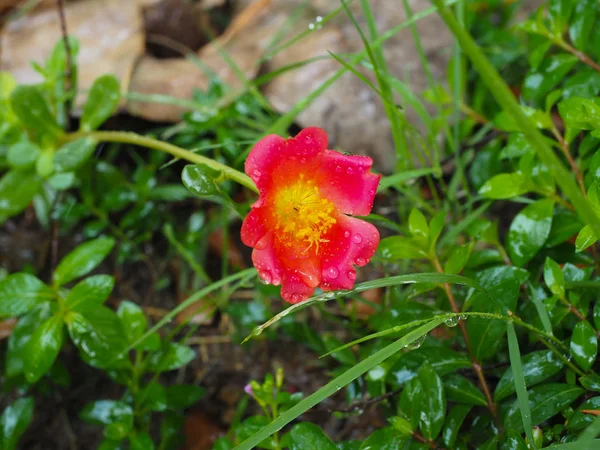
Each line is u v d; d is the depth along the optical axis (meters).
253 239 0.13
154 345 0.16
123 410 0.16
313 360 0.19
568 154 0.15
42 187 0.21
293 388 0.19
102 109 0.19
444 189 0.18
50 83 0.20
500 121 0.16
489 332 0.14
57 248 0.21
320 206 0.14
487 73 0.10
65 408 0.20
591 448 0.11
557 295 0.14
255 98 0.21
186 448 0.19
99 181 0.21
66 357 0.20
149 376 0.20
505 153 0.16
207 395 0.19
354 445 0.14
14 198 0.19
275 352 0.20
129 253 0.21
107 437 0.16
